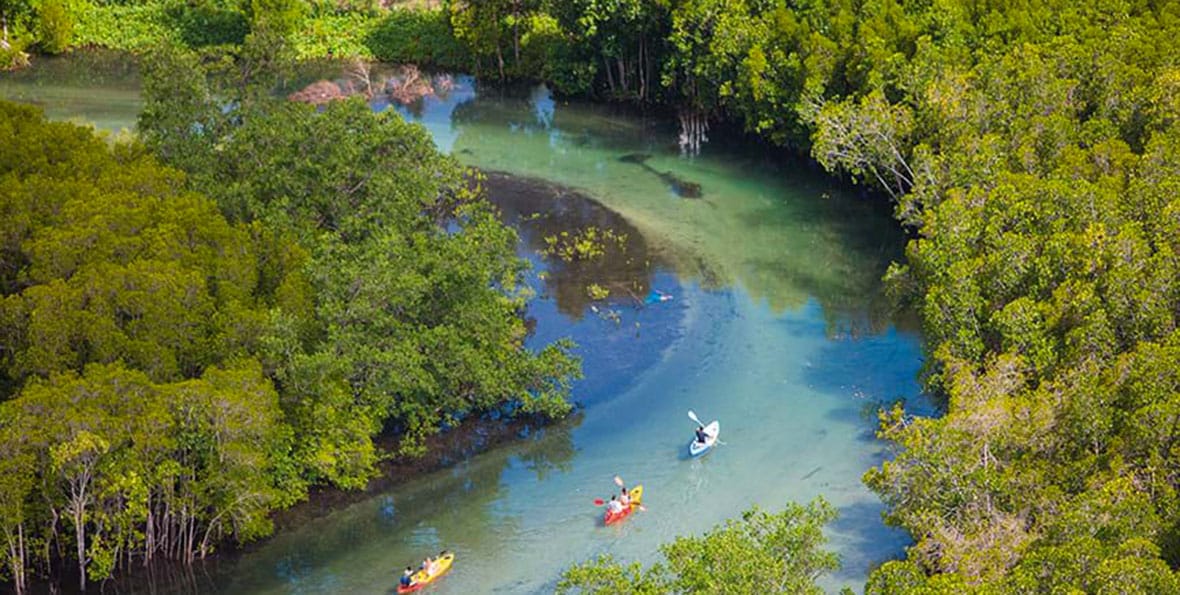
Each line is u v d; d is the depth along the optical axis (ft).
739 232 318.86
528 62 437.17
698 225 322.55
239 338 206.90
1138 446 170.19
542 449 226.79
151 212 227.61
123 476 181.68
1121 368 183.93
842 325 270.26
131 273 203.00
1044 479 173.27
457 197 296.10
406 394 221.25
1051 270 214.28
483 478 218.18
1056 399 184.75
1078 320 203.72
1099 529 155.02
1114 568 138.41
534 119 403.95
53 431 178.50
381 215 250.37
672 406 240.12
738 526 175.94
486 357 232.53
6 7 432.25
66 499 185.06
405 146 266.57
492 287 263.08
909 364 252.01
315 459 207.00
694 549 160.04
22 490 176.96
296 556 197.98
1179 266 204.03
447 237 252.01
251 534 196.75
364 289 221.25
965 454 176.55
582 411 239.09
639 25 395.34
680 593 162.20
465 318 231.91
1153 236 217.15
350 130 263.29
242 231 230.89
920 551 166.61
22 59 431.02
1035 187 237.25
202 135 274.16
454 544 200.13
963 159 260.21
